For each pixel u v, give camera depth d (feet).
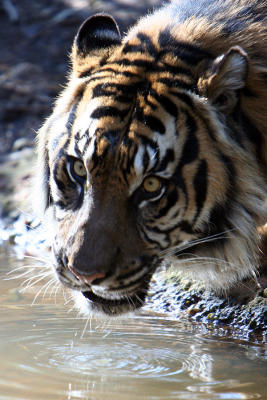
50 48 69.36
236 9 27.55
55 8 76.48
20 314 27.35
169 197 22.75
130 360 22.22
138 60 24.22
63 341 24.06
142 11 73.77
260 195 24.71
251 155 24.40
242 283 29.19
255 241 25.57
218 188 23.54
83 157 22.35
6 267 35.63
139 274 22.49
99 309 23.16
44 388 19.13
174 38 25.14
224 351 23.65
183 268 26.11
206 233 24.14
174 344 24.34
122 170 21.79
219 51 25.34
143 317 28.30
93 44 25.70
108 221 21.63
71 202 23.30
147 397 18.70
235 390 19.36
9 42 70.85
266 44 26.27
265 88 25.08
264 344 24.82
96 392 18.94
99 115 22.59
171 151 22.59
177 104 23.13
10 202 48.01
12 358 21.90
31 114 59.16
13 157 54.19
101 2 77.05
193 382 20.06
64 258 22.47
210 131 23.45
